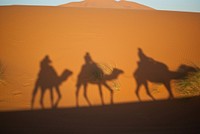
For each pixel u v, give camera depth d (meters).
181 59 11.77
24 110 6.88
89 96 8.16
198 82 8.66
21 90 8.30
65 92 8.37
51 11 21.72
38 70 10.02
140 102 7.80
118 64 10.80
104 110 7.12
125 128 5.90
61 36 14.12
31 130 5.62
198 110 7.15
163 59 11.70
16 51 11.85
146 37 14.66
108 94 8.39
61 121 6.25
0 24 16.22
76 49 12.23
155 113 6.94
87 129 5.80
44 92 8.27
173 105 7.54
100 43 13.19
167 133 5.60
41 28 15.61
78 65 10.52
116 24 17.42
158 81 9.43
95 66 10.30
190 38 15.08
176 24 18.56
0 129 5.59
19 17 18.45
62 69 10.16
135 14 22.27
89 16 19.84
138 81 9.41
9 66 10.20
